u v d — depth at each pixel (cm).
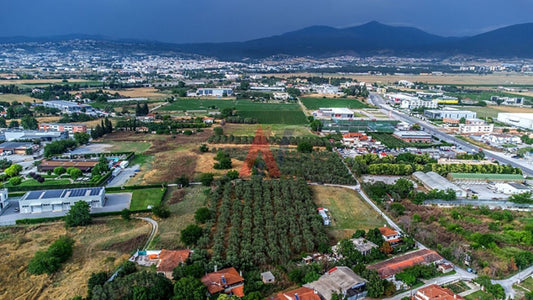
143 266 11144
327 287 9862
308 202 15512
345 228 13950
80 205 13900
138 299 9069
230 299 9175
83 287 9962
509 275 11188
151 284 9525
